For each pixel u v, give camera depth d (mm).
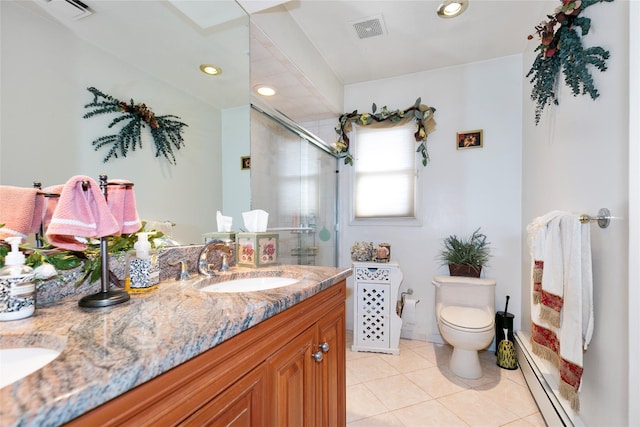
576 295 1274
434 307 2795
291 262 2342
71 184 806
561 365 1332
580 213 1402
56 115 942
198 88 1516
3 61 829
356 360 2426
